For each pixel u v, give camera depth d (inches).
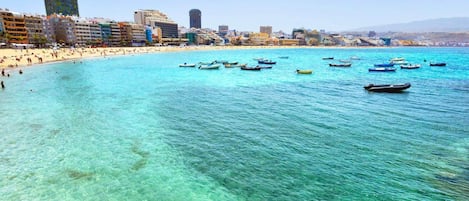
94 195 562.6
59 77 2263.8
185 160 712.4
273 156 729.6
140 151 768.3
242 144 810.8
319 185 594.6
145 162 702.5
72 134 901.2
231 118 1072.2
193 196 560.7
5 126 978.7
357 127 953.5
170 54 5895.7
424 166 666.2
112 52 5467.5
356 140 832.9
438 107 1229.1
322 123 1000.9
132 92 1628.9
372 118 1061.8
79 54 4539.9
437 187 578.2
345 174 635.5
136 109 1222.3
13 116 1105.4
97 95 1535.4
